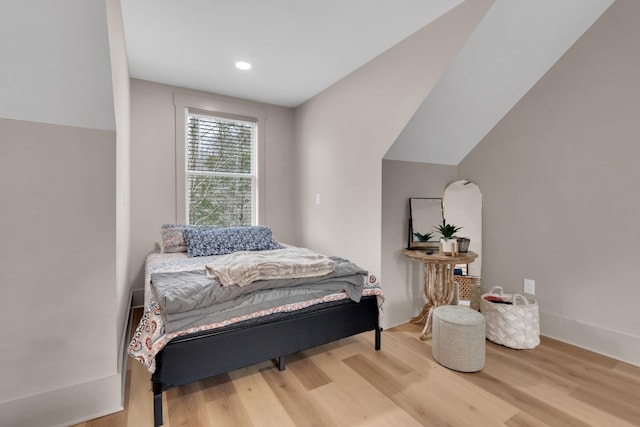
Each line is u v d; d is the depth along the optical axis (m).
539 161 2.47
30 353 1.36
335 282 1.97
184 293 1.51
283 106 3.86
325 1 1.91
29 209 1.35
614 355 2.07
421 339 2.38
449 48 2.04
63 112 1.38
